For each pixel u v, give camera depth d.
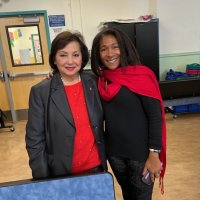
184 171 2.51
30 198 1.04
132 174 1.36
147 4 4.49
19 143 3.48
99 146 1.29
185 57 4.69
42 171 1.22
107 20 4.32
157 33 4.07
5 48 4.27
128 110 1.25
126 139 1.28
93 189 1.07
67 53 1.15
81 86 1.25
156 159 1.27
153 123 1.25
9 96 4.36
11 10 4.15
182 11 4.45
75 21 4.36
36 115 1.19
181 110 4.11
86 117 1.23
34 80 4.46
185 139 3.25
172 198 2.12
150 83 1.24
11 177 2.63
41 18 4.25
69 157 1.22
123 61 1.22
